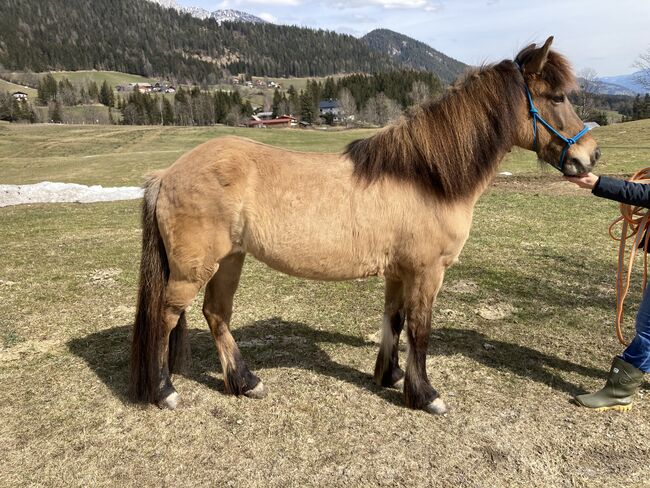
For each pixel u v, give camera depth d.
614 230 7.52
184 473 2.51
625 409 3.02
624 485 2.43
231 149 2.85
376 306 4.80
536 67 2.79
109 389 3.28
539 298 4.89
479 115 2.84
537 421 2.93
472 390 3.27
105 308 4.70
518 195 10.80
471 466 2.56
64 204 11.75
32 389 3.26
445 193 2.79
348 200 2.79
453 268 5.82
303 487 2.41
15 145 39.22
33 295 5.01
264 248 2.83
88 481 2.46
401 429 2.87
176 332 3.37
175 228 2.80
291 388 3.32
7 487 2.40
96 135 45.59
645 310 2.84
